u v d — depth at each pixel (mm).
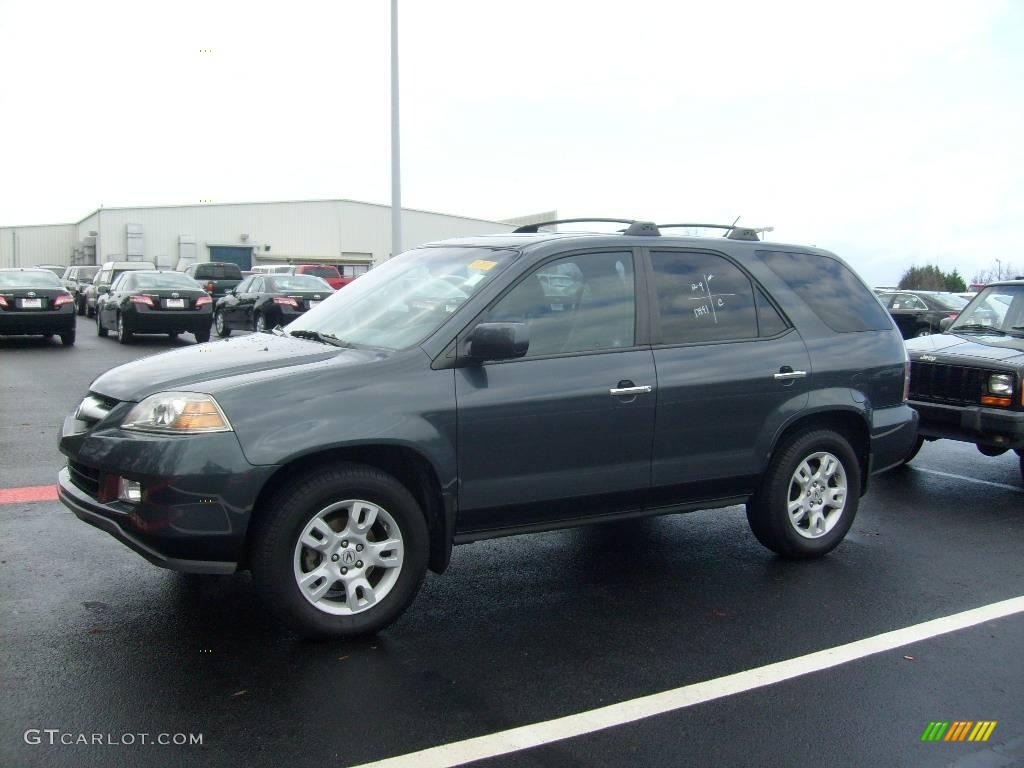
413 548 4434
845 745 3547
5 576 5109
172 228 59312
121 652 4195
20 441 8805
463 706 3783
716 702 3873
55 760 3287
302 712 3688
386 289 5270
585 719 3699
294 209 62312
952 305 21641
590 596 5102
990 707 3889
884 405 6016
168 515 3969
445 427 4438
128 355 16938
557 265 4941
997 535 6477
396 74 19859
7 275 18969
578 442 4812
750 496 5598
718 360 5273
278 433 4082
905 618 4863
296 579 4191
